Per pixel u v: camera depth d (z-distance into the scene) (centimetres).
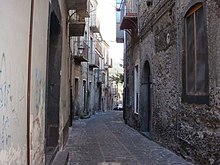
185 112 754
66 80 1070
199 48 678
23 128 299
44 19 439
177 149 816
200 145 655
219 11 566
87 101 2717
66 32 1013
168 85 916
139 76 1437
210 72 608
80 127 1642
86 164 696
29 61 320
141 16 1384
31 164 344
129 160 746
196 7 696
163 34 979
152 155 812
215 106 582
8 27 232
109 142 1066
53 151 648
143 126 1334
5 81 230
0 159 220
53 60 726
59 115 728
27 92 318
